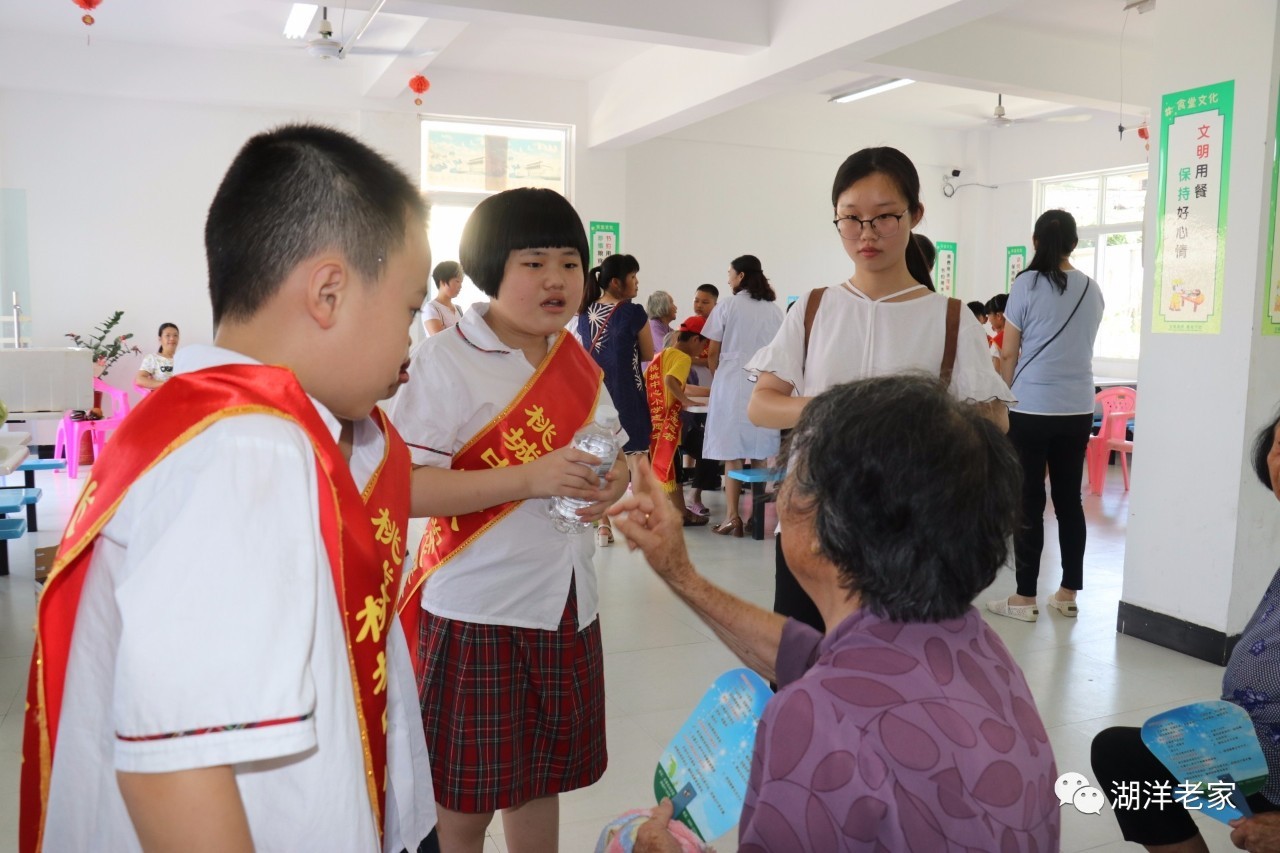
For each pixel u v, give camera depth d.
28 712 0.71
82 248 7.31
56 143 7.17
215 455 0.61
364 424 0.89
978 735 0.77
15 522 4.17
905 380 0.88
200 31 6.76
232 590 0.58
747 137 9.39
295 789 0.66
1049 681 3.01
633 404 4.54
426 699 1.51
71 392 4.27
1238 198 3.12
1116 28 6.39
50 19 6.50
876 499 0.81
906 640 0.82
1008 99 8.78
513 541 1.49
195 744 0.56
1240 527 3.13
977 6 4.39
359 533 0.74
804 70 5.59
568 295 1.52
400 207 0.75
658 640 3.37
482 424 1.50
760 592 4.03
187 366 0.70
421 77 6.68
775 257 9.68
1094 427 7.00
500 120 8.23
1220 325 3.18
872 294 1.92
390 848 0.90
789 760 0.76
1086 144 9.28
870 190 1.85
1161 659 3.22
